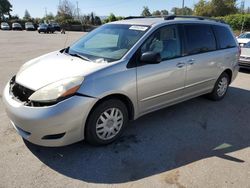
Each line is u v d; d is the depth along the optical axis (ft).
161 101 13.67
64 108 9.80
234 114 16.16
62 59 12.38
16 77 11.77
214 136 13.19
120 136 12.61
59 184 9.30
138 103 12.42
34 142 10.25
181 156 11.25
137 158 11.00
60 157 10.84
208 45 16.17
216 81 17.46
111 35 13.70
